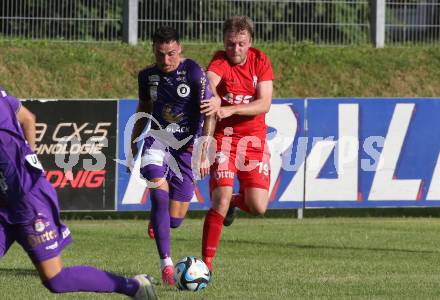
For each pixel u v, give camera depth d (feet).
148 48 228.02
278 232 138.82
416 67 235.81
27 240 62.39
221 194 89.81
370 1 245.04
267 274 94.27
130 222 155.12
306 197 155.94
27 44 222.48
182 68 91.30
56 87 211.61
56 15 227.20
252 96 92.07
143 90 92.99
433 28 247.29
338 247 120.26
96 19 229.25
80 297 79.77
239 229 142.82
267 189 91.97
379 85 228.43
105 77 217.15
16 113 63.72
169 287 85.46
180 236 133.49
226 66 91.66
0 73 210.59
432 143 158.71
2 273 94.94
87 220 157.79
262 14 238.07
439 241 127.95
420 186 158.81
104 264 102.58
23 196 61.57
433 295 81.61
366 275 94.17
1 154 61.11
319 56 234.17
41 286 85.56
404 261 106.52
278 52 233.55
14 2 224.12
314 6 240.32
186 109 92.12
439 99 158.20
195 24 233.76
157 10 230.89
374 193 157.79
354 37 243.60
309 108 155.02
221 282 88.33
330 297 79.82
